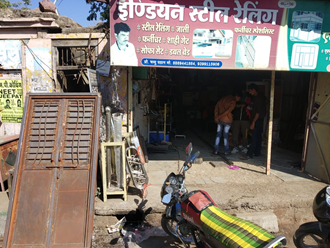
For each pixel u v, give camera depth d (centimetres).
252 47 449
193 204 290
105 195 416
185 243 345
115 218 407
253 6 438
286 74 851
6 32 546
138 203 412
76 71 585
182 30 439
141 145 618
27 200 321
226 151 685
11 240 307
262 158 662
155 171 558
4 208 397
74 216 317
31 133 347
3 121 575
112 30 432
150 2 427
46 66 551
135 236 379
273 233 401
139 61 442
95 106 360
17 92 564
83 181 330
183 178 328
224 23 441
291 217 425
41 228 311
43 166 334
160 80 942
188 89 1110
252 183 496
